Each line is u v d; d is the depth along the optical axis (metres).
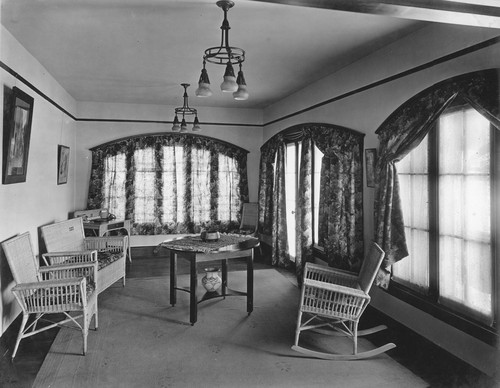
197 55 3.78
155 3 2.63
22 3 2.62
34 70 3.87
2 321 3.05
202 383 2.51
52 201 4.64
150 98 5.99
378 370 2.70
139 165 6.43
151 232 6.46
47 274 3.72
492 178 2.48
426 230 3.05
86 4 2.65
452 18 1.85
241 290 4.56
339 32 3.15
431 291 2.95
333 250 4.26
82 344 3.07
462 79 2.56
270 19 2.89
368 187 3.79
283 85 5.09
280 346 3.07
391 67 3.40
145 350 2.98
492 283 2.47
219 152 6.80
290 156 6.03
